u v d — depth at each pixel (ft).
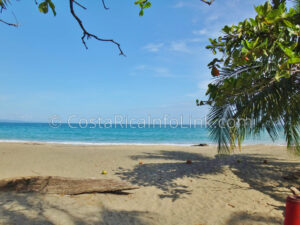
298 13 13.84
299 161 31.83
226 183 21.57
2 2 6.65
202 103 13.50
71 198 16.37
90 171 25.63
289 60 8.39
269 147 52.85
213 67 12.25
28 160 31.01
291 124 19.40
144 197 17.70
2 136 105.81
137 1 8.27
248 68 16.80
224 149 20.61
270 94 16.29
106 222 13.12
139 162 30.25
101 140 94.79
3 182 17.51
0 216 12.94
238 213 14.92
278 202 16.97
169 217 14.25
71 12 7.73
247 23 11.00
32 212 13.69
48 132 142.00
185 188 20.04
